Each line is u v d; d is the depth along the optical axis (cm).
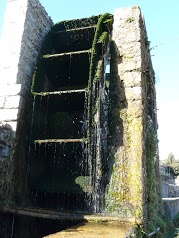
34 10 785
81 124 821
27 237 604
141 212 559
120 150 632
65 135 816
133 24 723
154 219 673
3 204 585
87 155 666
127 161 617
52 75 820
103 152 636
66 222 569
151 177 685
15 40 717
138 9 736
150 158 705
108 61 729
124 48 710
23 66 711
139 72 673
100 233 411
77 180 673
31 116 693
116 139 644
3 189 593
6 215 582
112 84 689
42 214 568
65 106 767
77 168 695
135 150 614
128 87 671
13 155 631
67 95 681
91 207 621
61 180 693
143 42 753
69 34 813
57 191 666
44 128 758
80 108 786
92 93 653
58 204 673
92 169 623
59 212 571
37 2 804
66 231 418
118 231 438
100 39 701
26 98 704
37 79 734
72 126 826
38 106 724
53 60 756
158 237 670
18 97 666
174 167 3195
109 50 725
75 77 836
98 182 625
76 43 852
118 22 742
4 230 568
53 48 876
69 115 838
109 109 671
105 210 598
